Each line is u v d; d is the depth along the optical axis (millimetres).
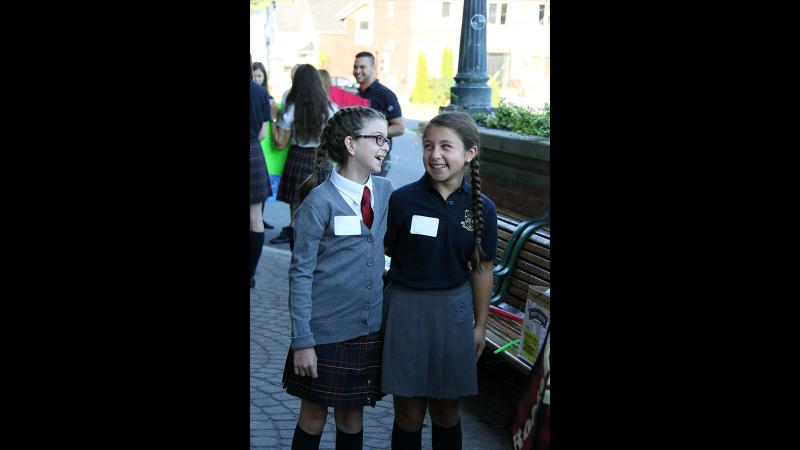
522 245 4703
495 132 5344
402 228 3150
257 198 6230
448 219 3115
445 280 3133
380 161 3080
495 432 4129
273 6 31703
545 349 2902
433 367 3141
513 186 5258
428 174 3146
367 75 6945
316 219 3041
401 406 3268
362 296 3090
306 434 3180
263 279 6844
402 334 3129
